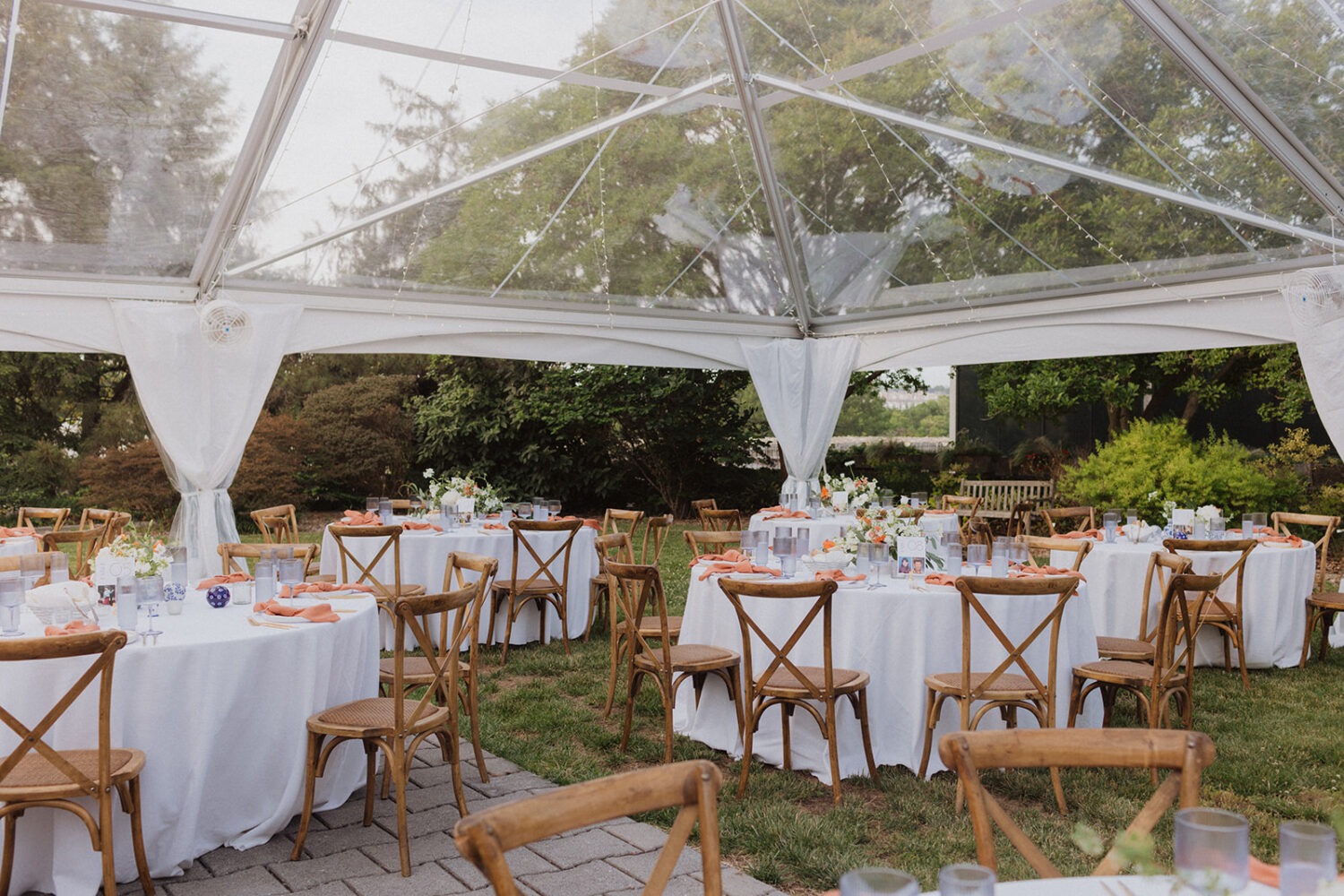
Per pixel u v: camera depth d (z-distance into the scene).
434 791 4.34
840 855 3.60
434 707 3.87
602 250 8.52
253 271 7.76
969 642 4.18
